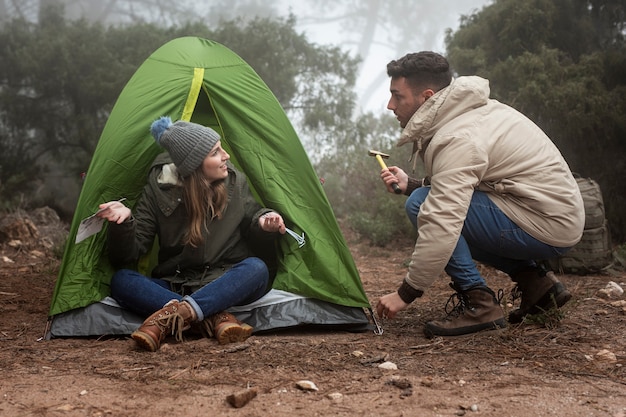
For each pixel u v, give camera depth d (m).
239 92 4.66
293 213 4.45
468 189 3.74
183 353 3.70
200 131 4.06
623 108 7.71
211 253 4.24
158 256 4.38
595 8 8.71
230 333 3.88
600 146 7.71
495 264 4.26
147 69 4.76
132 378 3.26
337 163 10.27
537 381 3.18
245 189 4.36
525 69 8.03
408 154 9.18
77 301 4.21
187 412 2.81
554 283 4.15
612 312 4.59
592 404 2.89
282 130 4.62
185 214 4.21
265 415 2.77
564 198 3.88
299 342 3.96
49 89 10.13
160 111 4.56
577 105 7.59
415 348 3.79
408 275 3.83
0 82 10.36
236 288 4.00
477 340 3.88
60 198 10.55
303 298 4.34
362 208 9.57
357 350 3.75
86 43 10.55
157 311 3.88
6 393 3.04
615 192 7.73
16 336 4.18
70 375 3.31
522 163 3.88
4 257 7.05
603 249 5.98
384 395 2.99
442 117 3.90
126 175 4.46
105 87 9.83
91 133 9.98
